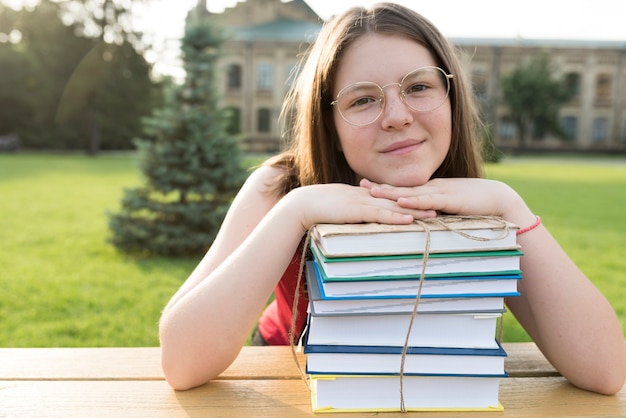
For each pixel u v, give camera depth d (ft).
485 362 2.57
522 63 125.90
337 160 4.08
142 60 93.35
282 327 4.40
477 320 2.59
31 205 28.84
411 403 2.67
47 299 12.61
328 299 2.44
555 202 32.50
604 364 2.89
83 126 100.78
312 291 2.60
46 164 60.80
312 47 4.12
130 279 14.67
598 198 34.83
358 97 3.28
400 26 3.34
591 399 2.89
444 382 2.66
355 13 3.50
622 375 2.91
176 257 17.90
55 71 94.53
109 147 105.50
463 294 2.48
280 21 132.67
